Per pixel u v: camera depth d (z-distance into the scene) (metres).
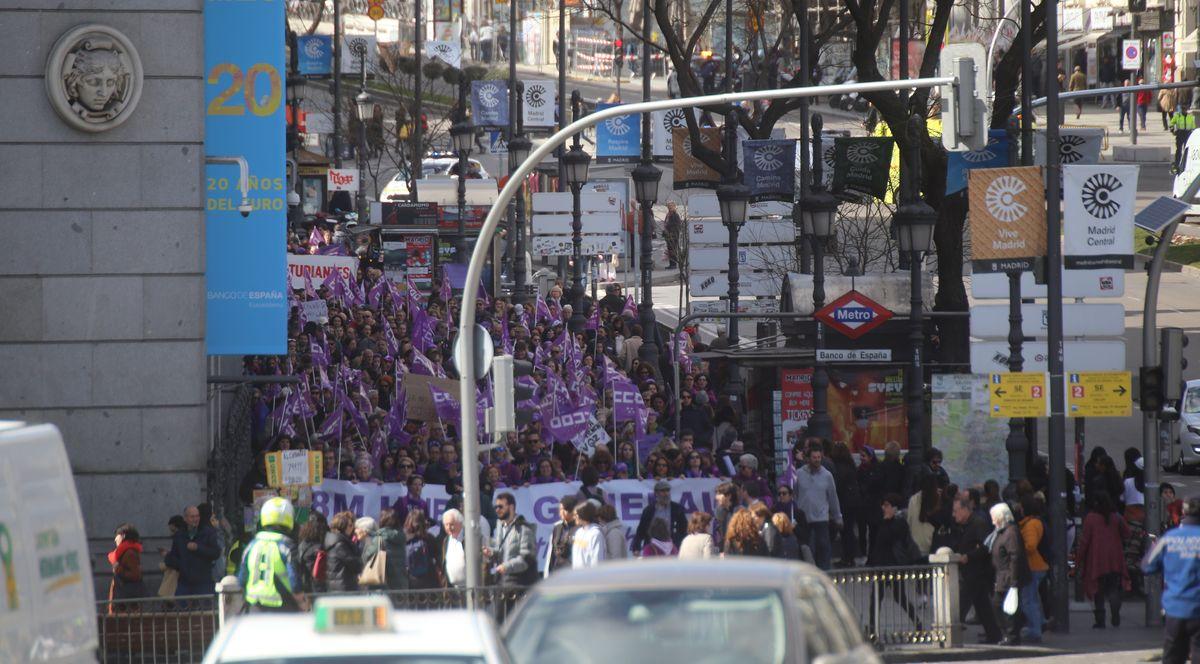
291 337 112.38
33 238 79.94
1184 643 58.78
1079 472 107.44
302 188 198.25
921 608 70.31
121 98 80.06
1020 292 96.81
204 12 82.62
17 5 79.38
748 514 65.06
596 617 33.62
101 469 80.31
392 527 65.81
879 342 112.12
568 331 133.12
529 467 89.56
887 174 130.25
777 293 153.88
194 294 81.06
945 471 96.88
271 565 59.47
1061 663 69.00
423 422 96.50
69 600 38.03
